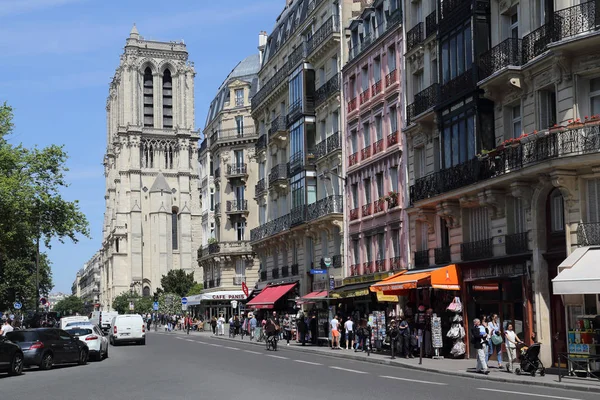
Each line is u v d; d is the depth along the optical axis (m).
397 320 38.22
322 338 47.75
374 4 47.88
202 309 100.88
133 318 56.03
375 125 47.31
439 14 37.53
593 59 26.83
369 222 47.78
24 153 53.91
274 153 67.81
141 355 41.91
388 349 40.12
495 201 32.12
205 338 67.44
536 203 29.55
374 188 47.16
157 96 176.12
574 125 26.67
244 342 57.41
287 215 61.66
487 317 31.91
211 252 93.94
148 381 24.80
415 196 39.44
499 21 32.84
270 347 46.91
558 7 27.88
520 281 30.98
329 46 54.25
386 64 45.62
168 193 171.62
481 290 34.12
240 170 91.69
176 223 174.12
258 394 20.03
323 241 56.16
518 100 31.33
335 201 52.50
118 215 173.12
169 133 174.62
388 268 44.75
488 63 32.38
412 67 42.53
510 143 30.28
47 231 54.53
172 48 177.50
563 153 26.75
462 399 18.59
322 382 23.61
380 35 46.00
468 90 33.50
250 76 95.12
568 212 27.47
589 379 23.91
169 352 43.72
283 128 63.94
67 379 27.08
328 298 47.12
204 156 109.56
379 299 41.81
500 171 31.17
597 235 26.52
